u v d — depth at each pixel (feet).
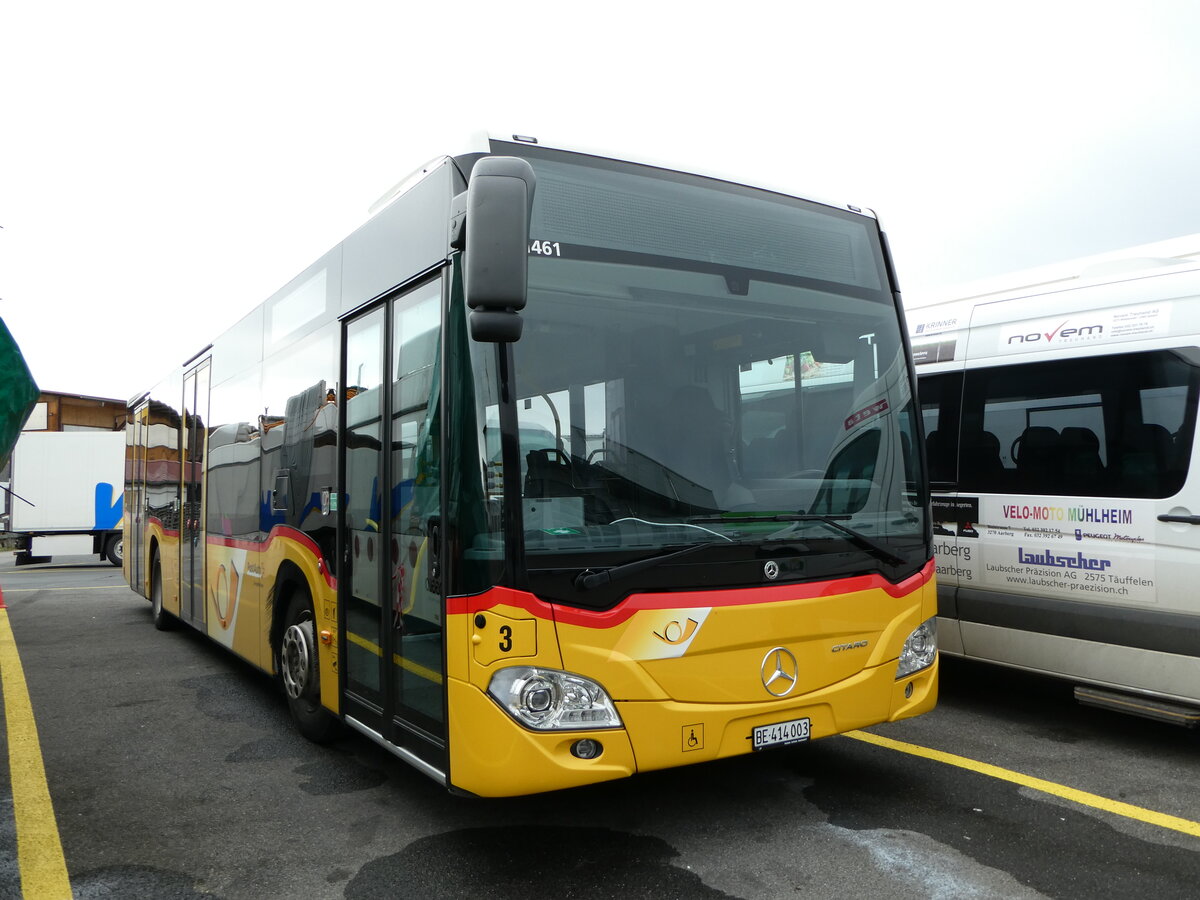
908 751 17.13
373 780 16.08
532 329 11.92
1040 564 18.58
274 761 17.26
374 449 14.58
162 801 15.14
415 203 13.66
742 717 12.13
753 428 13.23
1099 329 18.04
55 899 11.55
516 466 11.37
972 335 20.44
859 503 13.87
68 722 20.27
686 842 13.04
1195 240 17.16
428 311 12.91
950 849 12.67
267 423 20.30
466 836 13.43
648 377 12.60
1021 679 23.08
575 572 11.37
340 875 12.18
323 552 16.62
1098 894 11.27
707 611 11.95
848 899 11.24
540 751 11.03
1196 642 16.02
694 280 13.34
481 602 11.23
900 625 13.82
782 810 14.21
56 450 67.77
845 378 14.42
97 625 35.19
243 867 12.49
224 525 23.48
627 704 11.44
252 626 21.04
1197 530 16.11
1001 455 19.52
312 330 17.79
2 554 87.56
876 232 15.64
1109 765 16.26
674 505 12.25
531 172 11.14
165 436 31.35
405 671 13.25
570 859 12.54
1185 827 13.35
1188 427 16.40
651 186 13.35
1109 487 17.53
